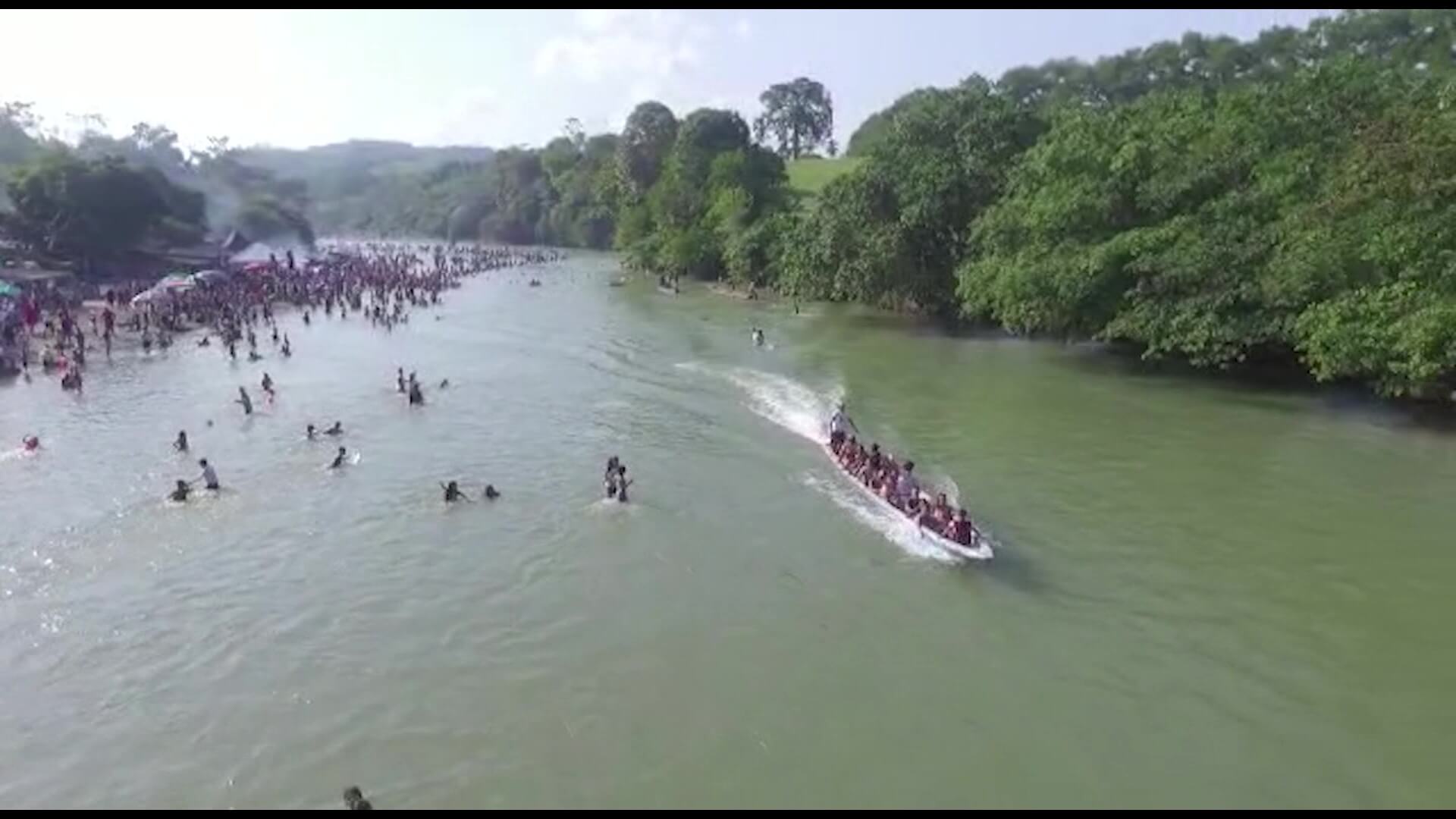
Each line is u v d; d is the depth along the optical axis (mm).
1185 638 24891
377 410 50344
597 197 183125
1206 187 52656
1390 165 42281
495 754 20766
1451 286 39250
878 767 19984
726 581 28984
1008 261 59188
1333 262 42938
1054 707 21969
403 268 129000
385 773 20234
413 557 31297
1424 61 128375
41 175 100938
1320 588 27359
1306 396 48062
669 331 75312
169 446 43844
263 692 23406
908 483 33750
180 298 85312
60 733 21859
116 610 27812
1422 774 19359
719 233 114062
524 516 34625
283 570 30453
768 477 38281
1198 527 31828
